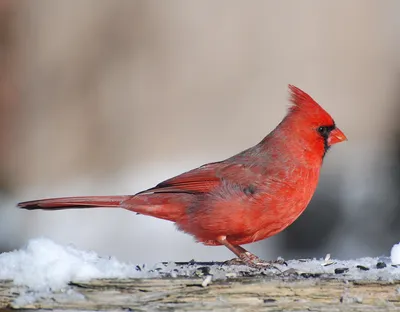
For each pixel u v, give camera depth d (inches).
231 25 501.4
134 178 480.7
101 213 447.5
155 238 429.4
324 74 498.3
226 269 217.9
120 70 504.4
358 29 499.2
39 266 203.9
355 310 199.6
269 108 495.8
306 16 498.9
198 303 200.4
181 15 504.7
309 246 406.3
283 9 499.5
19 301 199.0
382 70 499.8
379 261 231.5
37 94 502.6
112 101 502.6
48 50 506.3
